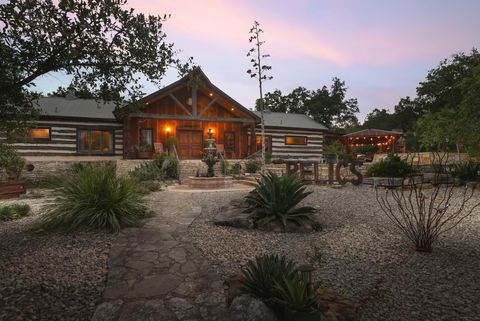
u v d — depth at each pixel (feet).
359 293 10.71
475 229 18.43
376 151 81.20
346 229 19.24
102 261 14.01
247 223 20.04
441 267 12.75
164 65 15.11
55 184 22.29
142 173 44.50
